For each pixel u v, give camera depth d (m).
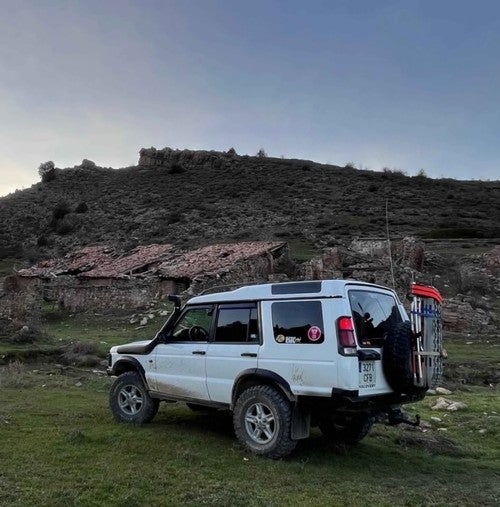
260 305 6.95
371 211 78.50
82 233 80.88
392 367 6.45
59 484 5.26
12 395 10.23
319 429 8.38
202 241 65.94
